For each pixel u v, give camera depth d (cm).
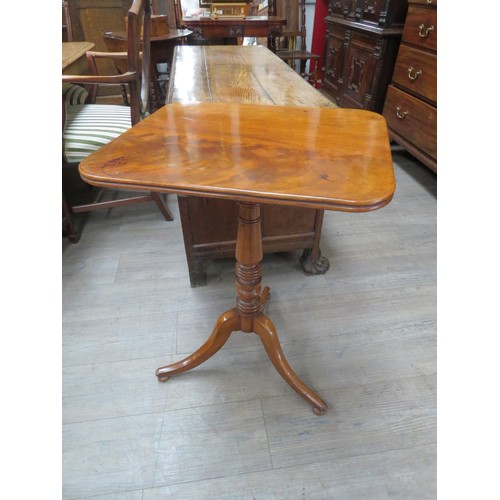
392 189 47
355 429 88
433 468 80
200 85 130
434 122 161
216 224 118
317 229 125
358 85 231
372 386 97
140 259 143
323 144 62
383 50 200
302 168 53
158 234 158
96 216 169
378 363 103
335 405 93
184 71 150
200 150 59
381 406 92
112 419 90
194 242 120
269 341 88
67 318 117
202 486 78
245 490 77
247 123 71
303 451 84
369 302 123
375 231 159
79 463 81
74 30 278
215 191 48
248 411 91
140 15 128
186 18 264
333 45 273
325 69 295
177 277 134
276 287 129
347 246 150
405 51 182
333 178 50
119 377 99
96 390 96
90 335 111
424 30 163
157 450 84
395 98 192
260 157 57
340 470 80
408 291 128
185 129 68
